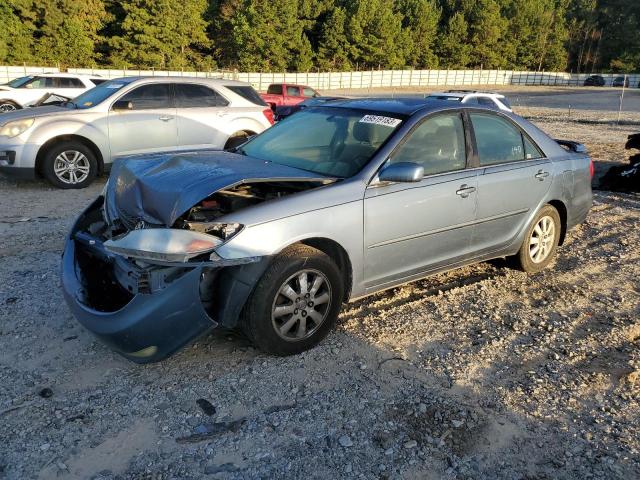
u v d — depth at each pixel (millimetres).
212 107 9953
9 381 3410
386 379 3574
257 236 3412
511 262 5504
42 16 49125
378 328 4246
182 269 3264
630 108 34844
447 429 3119
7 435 2945
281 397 3350
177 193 3412
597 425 3195
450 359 3846
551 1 87438
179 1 54562
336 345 3959
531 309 4707
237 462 2820
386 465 2832
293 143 4609
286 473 2754
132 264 3406
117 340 3254
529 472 2820
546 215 5434
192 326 3295
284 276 3521
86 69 45750
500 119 5031
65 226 6641
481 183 4668
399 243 4184
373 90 62438
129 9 52375
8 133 8414
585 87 73938
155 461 2805
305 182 3826
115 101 9117
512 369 3758
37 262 5352
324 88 63156
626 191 9609
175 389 3393
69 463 2770
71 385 3398
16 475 2676
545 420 3227
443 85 72812
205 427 3068
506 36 80938
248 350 3838
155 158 4238
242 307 3477
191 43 59469
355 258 3947
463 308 4672
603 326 4434
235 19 59875
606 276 5547
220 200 3734
